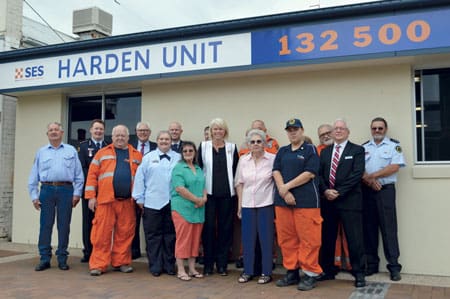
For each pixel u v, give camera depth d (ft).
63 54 25.86
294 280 17.87
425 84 20.93
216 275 19.60
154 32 23.38
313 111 21.83
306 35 20.56
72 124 28.25
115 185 19.92
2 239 29.01
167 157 19.99
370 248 19.38
